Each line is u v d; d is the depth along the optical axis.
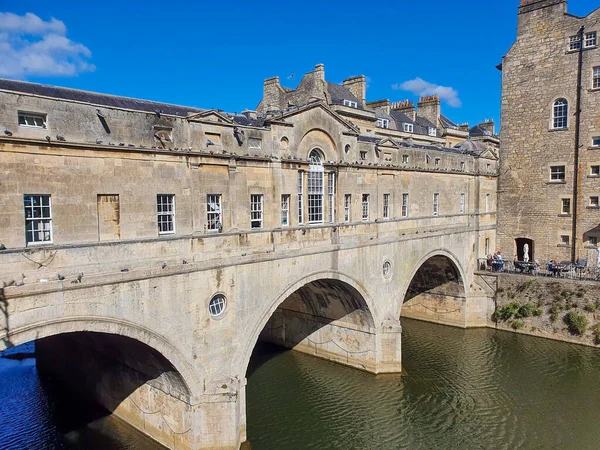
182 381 16.47
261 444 19.06
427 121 55.34
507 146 36.03
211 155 16.50
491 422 20.47
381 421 20.83
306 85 40.03
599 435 19.27
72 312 13.10
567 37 32.59
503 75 35.91
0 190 11.80
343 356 26.97
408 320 36.38
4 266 11.90
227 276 17.33
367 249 24.48
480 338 31.31
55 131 12.69
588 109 31.94
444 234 31.00
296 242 20.28
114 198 14.20
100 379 21.50
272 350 29.81
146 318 14.86
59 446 18.78
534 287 31.42
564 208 33.66
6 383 24.83
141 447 18.62
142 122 14.65
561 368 25.86
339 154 22.50
